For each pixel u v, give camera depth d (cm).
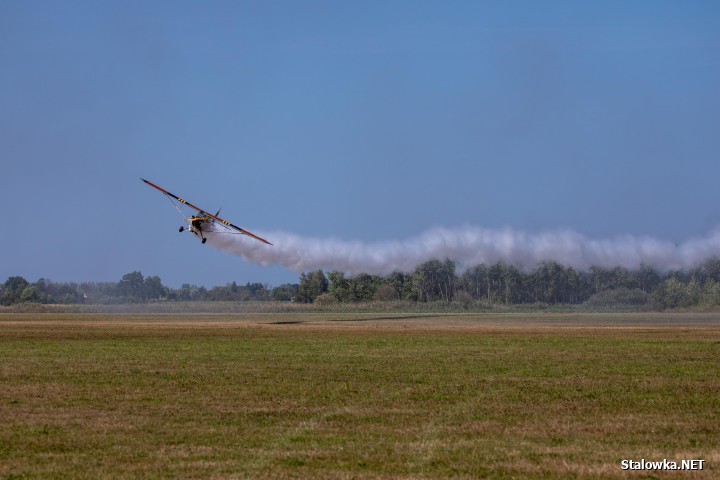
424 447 3425
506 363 6184
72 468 3112
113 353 7075
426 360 6412
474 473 3041
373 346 7656
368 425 3875
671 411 4194
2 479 2967
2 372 5706
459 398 4591
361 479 2964
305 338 8656
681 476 3005
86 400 4522
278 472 3048
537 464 3162
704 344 7688
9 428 3788
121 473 3047
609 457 3266
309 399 4559
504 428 3797
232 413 4153
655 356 6644
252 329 10206
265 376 5472
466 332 9481
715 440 3547
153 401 4488
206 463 3180
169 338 8762
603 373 5600
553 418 4031
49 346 7800
